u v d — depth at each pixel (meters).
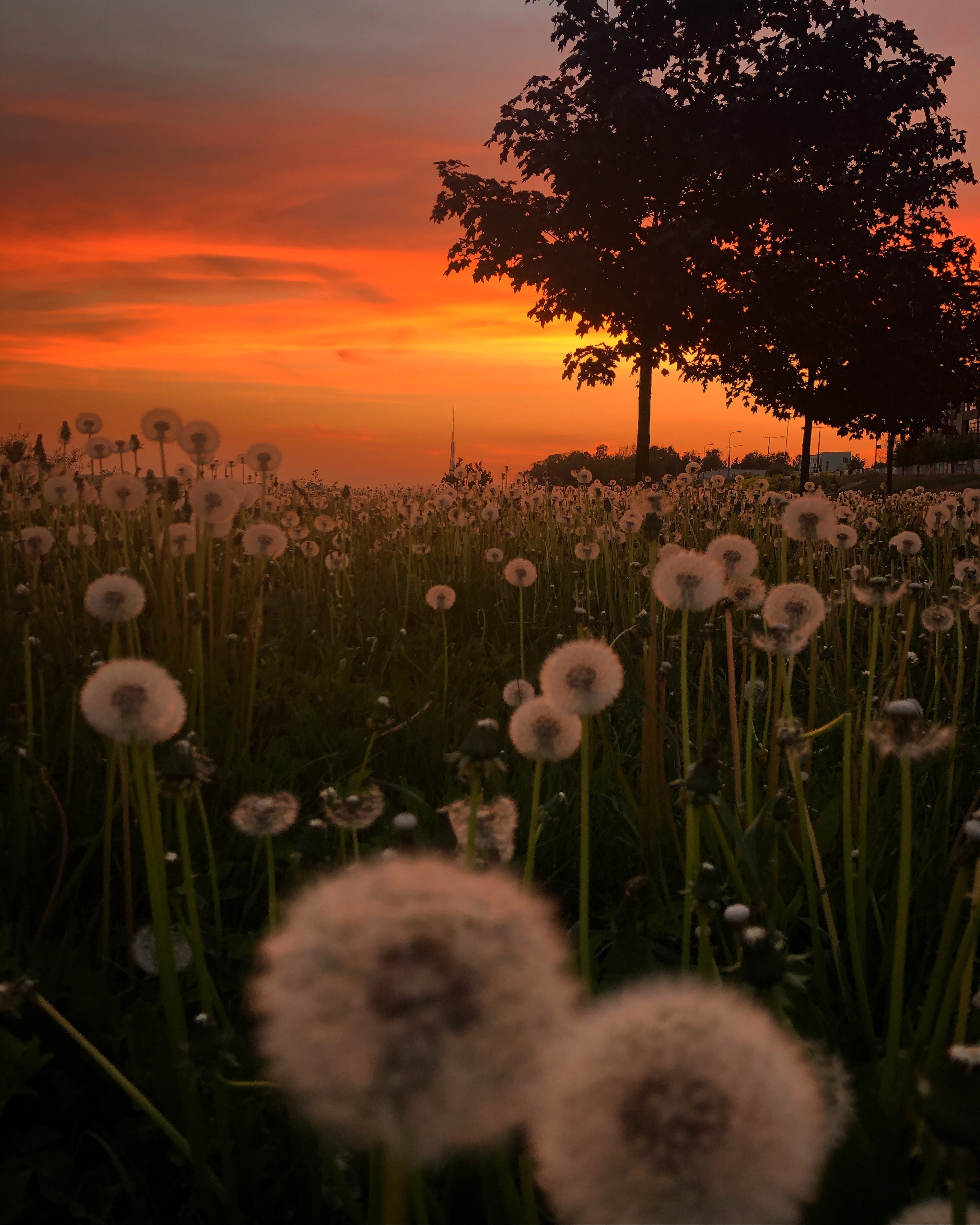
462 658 4.78
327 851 1.86
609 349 34.50
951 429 37.22
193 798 2.94
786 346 33.66
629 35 34.28
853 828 2.87
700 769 1.86
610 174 32.34
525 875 1.76
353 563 6.97
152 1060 1.78
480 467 12.30
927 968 2.40
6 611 3.57
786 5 35.88
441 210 34.66
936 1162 1.43
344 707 3.96
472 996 0.59
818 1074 1.39
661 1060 0.67
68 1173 1.78
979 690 4.47
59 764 3.24
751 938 1.36
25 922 2.42
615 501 10.07
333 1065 0.56
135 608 2.51
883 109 33.75
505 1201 1.40
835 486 18.72
